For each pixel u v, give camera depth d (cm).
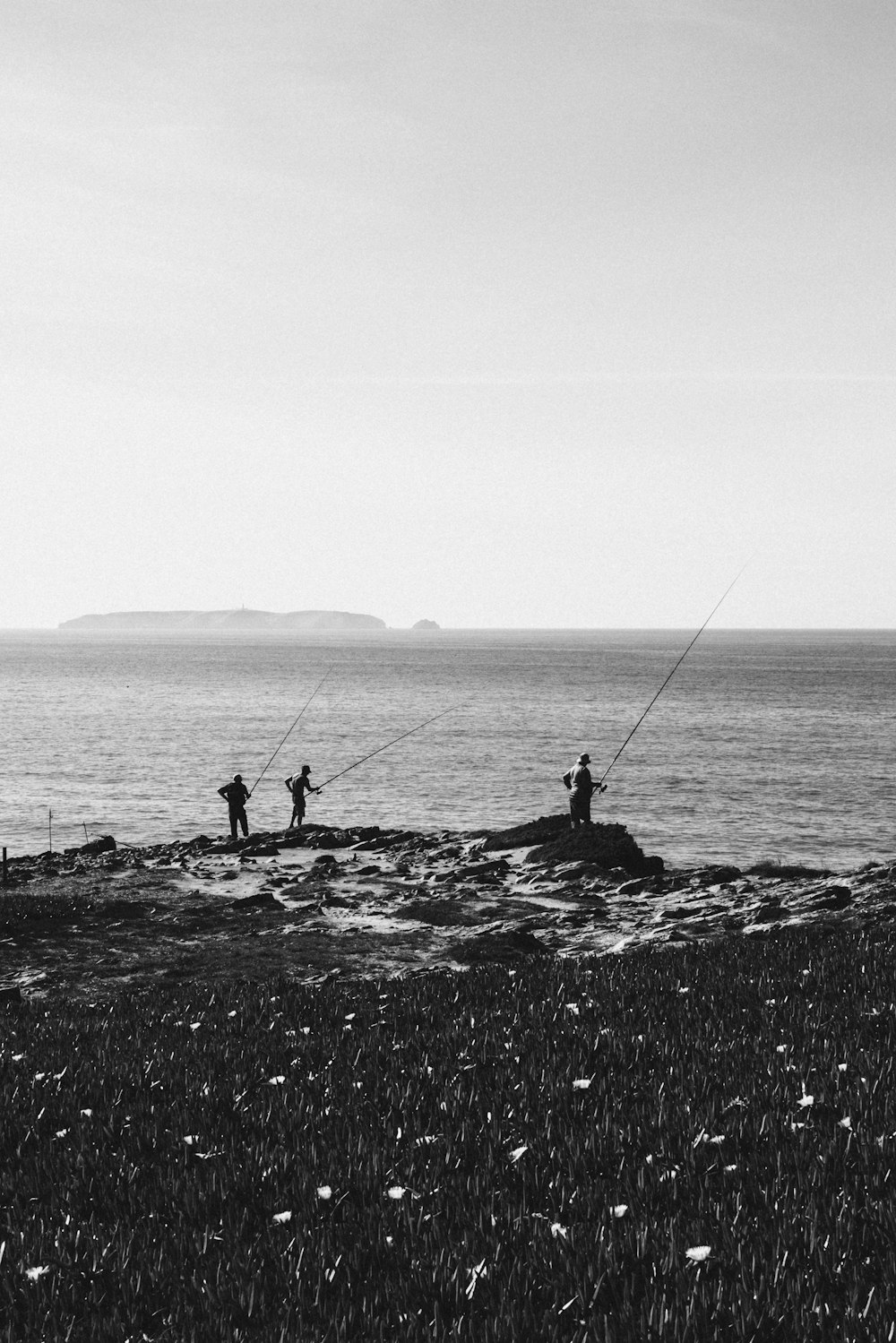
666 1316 356
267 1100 656
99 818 4684
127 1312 391
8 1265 434
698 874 2414
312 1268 416
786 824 4372
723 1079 638
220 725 9269
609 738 8050
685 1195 465
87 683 16175
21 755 7062
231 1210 488
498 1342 356
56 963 1541
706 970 1034
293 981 1338
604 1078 655
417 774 6044
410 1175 518
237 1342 363
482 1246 427
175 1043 862
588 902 2077
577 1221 450
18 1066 799
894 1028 734
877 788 5469
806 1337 346
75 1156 568
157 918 1900
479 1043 776
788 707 11319
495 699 12488
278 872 2667
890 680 16900
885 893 1706
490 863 2678
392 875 2548
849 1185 462
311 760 6788
